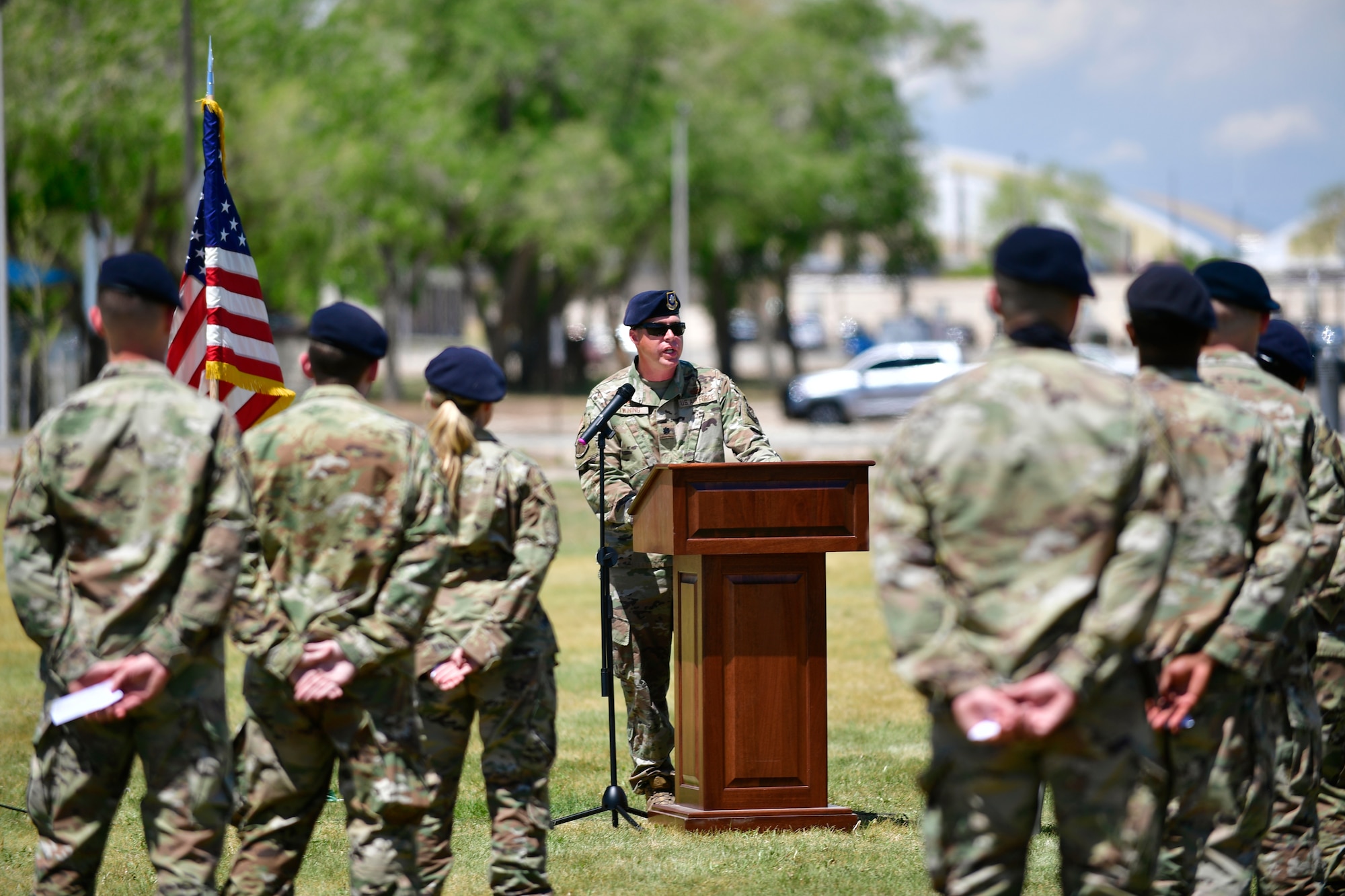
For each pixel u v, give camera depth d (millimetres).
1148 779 9852
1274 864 12617
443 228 126562
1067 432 9727
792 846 16906
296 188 99938
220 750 11344
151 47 85938
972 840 10086
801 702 17703
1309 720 12570
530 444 79625
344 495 11852
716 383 19672
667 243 131875
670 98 129250
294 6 100062
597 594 37812
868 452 74938
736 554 17203
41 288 84750
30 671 28594
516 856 13789
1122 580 9594
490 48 125000
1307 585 12586
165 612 11000
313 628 11688
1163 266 11898
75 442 11008
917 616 9820
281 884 12289
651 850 16859
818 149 136250
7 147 83062
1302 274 197875
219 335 20047
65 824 11305
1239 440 11391
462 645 13367
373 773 11812
